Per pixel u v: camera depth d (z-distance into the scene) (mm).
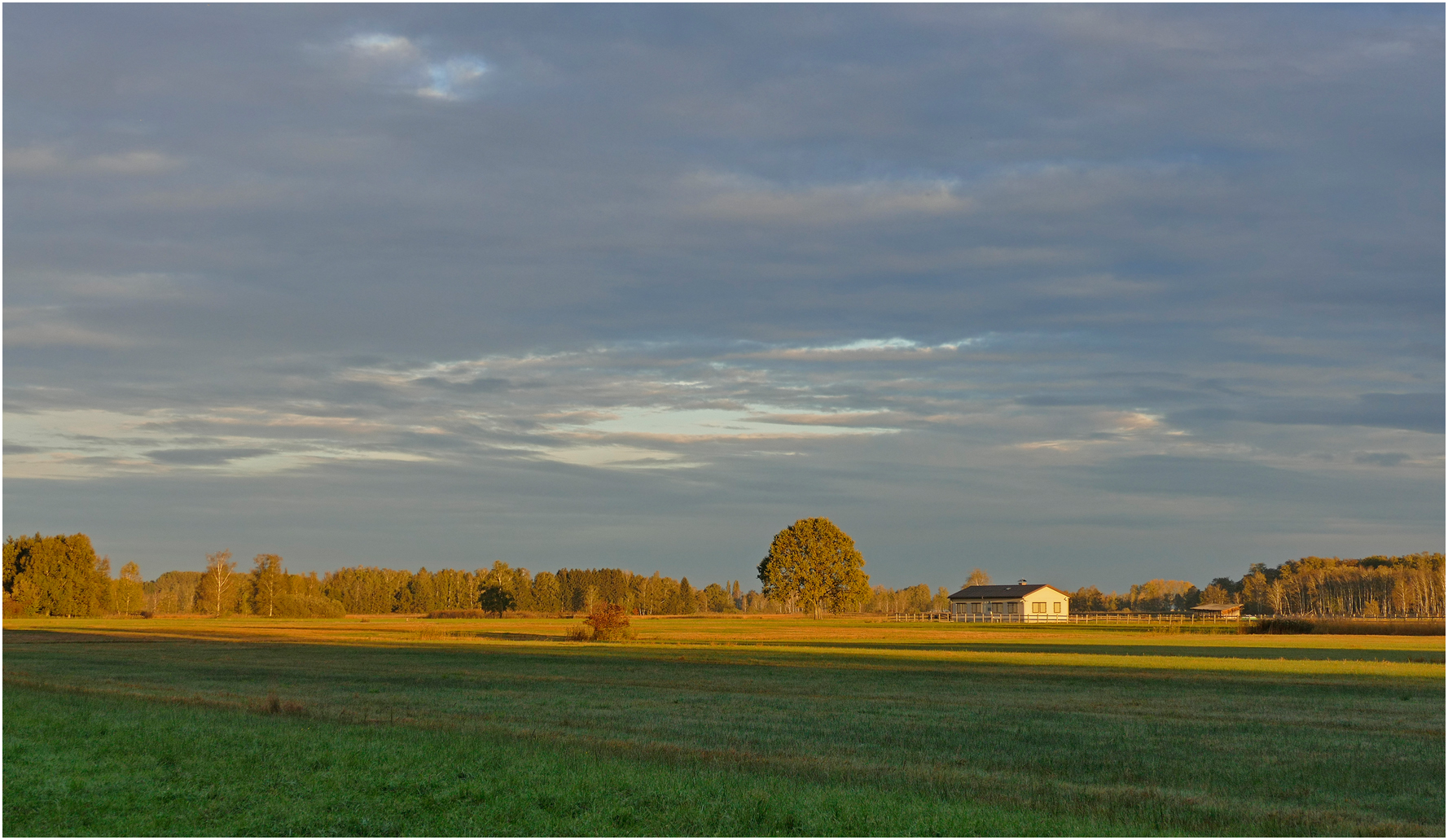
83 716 28484
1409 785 20516
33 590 151125
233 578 189000
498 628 105500
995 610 169250
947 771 21609
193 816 17359
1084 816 17734
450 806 18156
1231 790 20047
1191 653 61844
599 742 24922
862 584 173250
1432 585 192375
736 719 29641
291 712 30500
